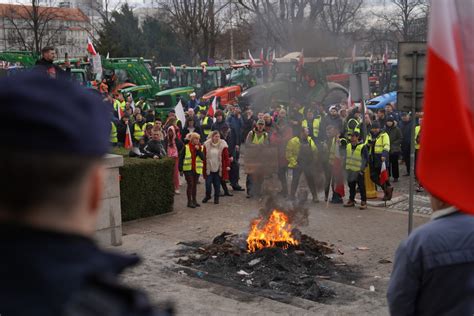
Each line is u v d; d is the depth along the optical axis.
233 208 14.86
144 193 13.55
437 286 3.04
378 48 65.00
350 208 14.95
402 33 53.75
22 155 1.07
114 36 50.31
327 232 12.45
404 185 18.11
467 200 2.92
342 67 35.41
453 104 2.97
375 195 15.92
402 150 19.42
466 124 2.94
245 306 7.59
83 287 1.10
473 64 3.11
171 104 28.94
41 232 1.11
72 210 1.16
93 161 1.17
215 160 15.33
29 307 1.03
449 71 3.01
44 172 1.10
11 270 1.06
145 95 32.06
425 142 3.03
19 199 1.10
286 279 8.71
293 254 9.66
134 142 19.95
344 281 9.07
